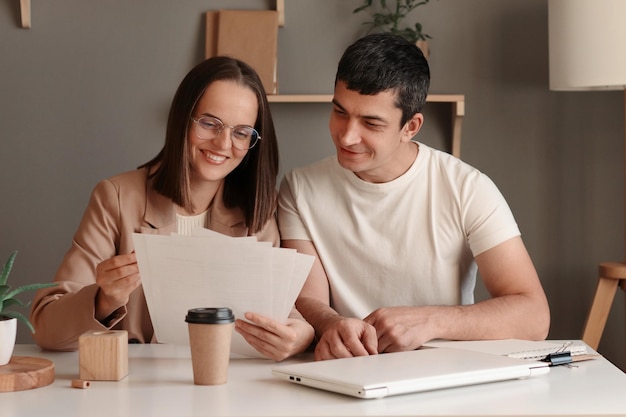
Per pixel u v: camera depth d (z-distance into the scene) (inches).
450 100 135.1
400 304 87.7
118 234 81.5
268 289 65.7
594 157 140.9
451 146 140.1
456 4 139.6
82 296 69.7
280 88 139.9
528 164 140.9
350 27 139.5
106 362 59.8
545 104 140.3
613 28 116.8
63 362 68.0
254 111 80.9
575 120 140.4
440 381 55.8
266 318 65.8
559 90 130.3
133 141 140.2
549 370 61.2
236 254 64.6
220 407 52.0
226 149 79.3
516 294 82.1
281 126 140.3
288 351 67.2
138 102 139.9
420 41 137.4
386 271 87.2
